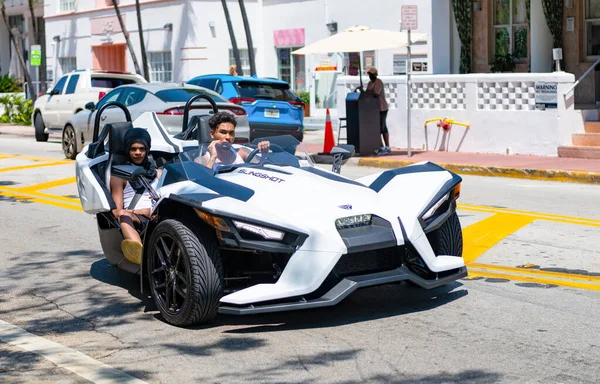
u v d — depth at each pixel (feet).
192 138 27.68
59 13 113.19
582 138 54.65
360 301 22.52
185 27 91.91
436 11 73.05
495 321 20.53
